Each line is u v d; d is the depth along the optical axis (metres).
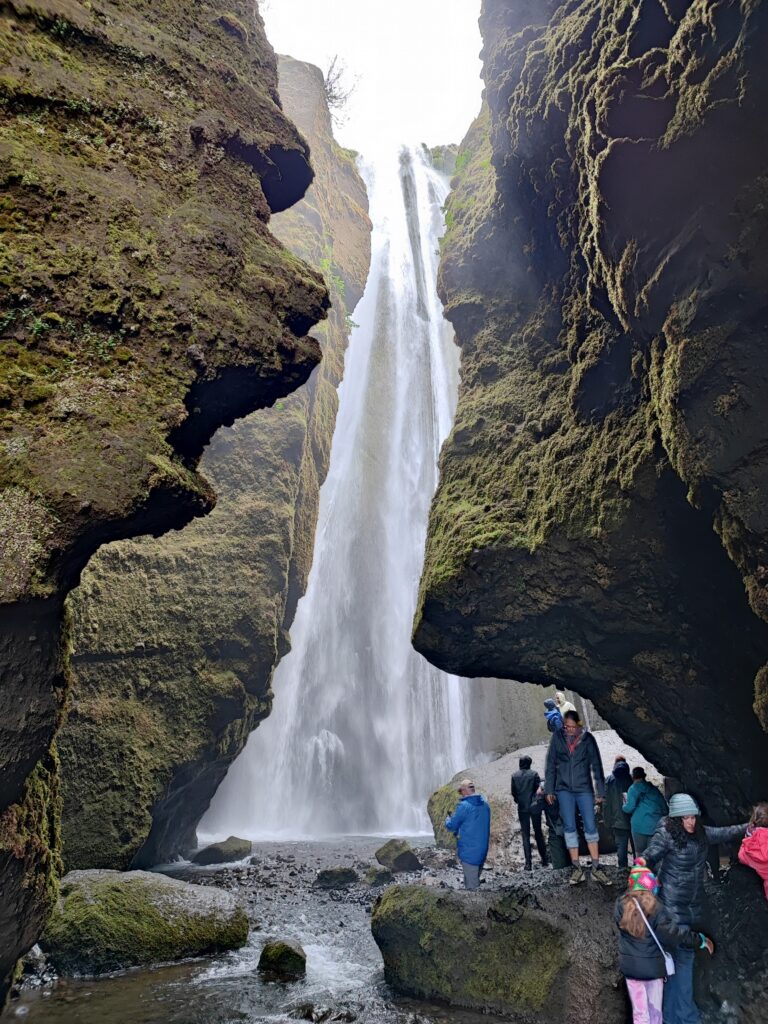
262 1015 6.67
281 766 24.48
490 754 28.45
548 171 8.89
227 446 17.70
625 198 6.12
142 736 13.29
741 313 5.40
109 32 4.81
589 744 8.15
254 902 11.49
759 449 5.43
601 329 8.41
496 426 10.43
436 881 12.23
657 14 6.09
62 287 4.07
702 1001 5.88
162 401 4.25
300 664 26.42
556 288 9.88
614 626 8.56
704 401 5.64
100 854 12.02
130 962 8.23
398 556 32.09
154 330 4.36
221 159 5.16
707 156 5.35
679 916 5.18
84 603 13.25
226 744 15.27
